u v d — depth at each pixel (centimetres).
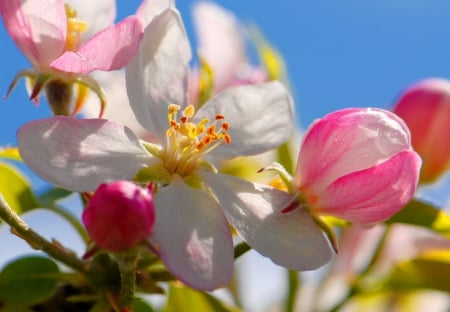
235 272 32
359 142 28
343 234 33
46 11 28
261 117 29
